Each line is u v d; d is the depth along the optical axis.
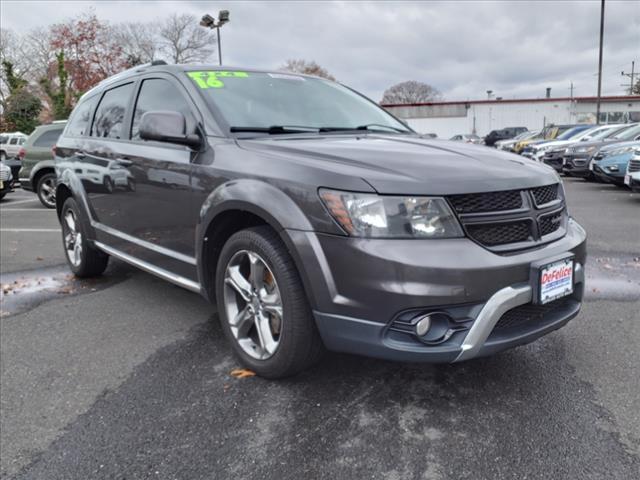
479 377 2.69
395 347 2.17
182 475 2.01
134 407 2.52
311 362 2.57
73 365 3.00
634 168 9.41
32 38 44.97
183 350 3.16
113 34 34.72
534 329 2.40
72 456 2.16
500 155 2.79
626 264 4.96
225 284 2.84
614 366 2.80
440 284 2.10
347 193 2.21
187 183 3.01
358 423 2.31
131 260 3.79
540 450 2.09
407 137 3.31
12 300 4.23
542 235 2.46
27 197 13.48
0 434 2.33
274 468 2.04
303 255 2.30
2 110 46.12
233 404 2.50
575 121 41.41
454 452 2.10
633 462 2.01
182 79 3.35
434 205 2.18
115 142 3.86
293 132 3.16
